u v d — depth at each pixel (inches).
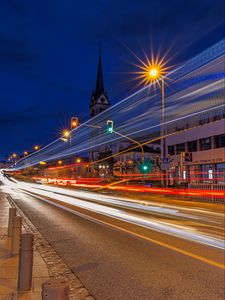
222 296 185.6
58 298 110.2
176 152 1675.7
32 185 2309.3
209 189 1066.1
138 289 196.4
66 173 4473.4
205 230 402.6
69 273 225.9
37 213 589.3
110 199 973.2
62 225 444.5
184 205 779.4
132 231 394.3
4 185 2303.2
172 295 186.9
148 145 3078.2
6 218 479.8
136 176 2417.6
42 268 228.2
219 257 269.9
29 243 183.2
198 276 221.1
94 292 191.3
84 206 736.3
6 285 186.7
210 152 1430.9
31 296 169.3
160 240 339.0
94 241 334.0
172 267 241.4
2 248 279.7
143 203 829.2
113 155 3255.4
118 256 273.6
